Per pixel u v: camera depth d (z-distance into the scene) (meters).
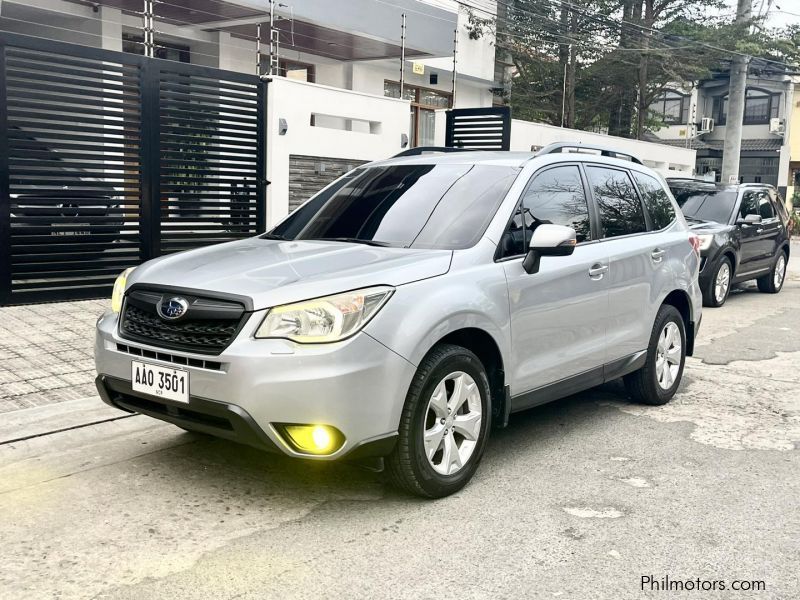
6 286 8.29
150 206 9.49
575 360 4.86
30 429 4.84
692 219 12.01
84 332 7.36
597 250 5.07
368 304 3.62
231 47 14.26
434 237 4.39
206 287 3.70
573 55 22.86
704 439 5.14
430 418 3.98
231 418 3.51
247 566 3.30
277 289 3.60
